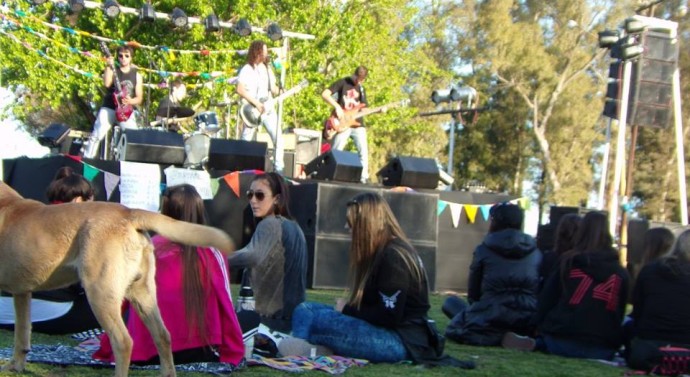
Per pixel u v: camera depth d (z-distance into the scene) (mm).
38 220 3836
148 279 3902
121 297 3756
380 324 4773
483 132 36156
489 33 34375
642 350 4961
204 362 4293
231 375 4230
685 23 29844
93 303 3717
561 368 4996
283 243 5039
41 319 5145
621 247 11305
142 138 8211
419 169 9508
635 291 5246
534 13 35250
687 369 4867
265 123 10562
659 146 32875
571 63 34438
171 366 3926
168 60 18734
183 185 4430
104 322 3715
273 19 20062
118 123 9922
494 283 5871
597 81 36219
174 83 12203
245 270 5191
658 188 32906
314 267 8344
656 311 5062
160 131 8375
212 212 8320
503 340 5789
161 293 4180
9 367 4039
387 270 4684
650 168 33125
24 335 4066
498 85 34312
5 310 5312
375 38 26969
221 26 13008
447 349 5586
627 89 11281
